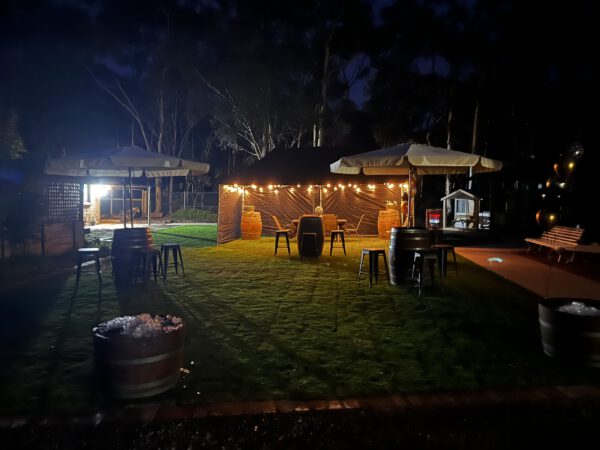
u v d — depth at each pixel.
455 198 24.36
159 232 22.69
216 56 32.31
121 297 7.72
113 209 34.47
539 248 14.34
